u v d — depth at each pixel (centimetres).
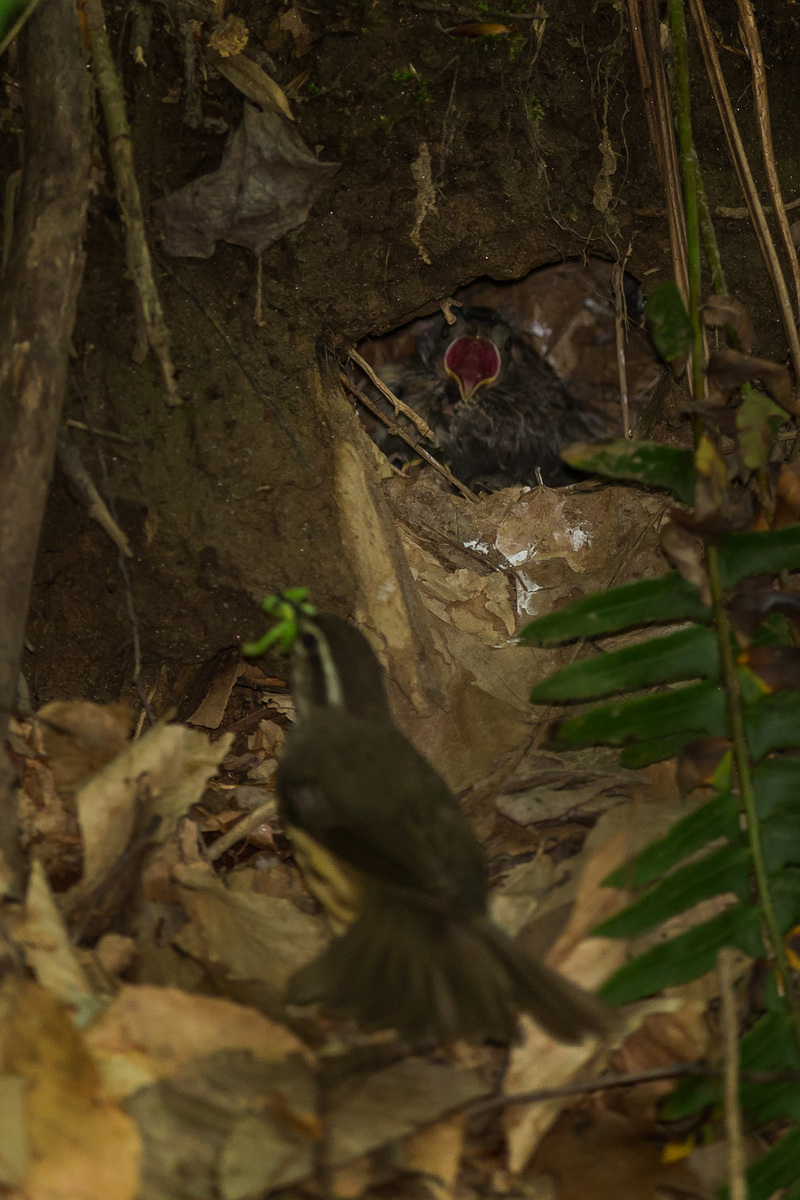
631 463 351
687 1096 273
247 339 433
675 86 458
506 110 463
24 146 385
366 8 433
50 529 411
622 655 335
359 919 265
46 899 281
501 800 387
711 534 343
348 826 276
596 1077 281
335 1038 276
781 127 487
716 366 378
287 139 422
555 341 792
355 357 583
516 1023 259
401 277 473
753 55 457
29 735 367
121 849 321
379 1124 246
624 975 286
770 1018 288
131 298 400
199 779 337
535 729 427
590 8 460
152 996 261
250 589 420
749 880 337
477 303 777
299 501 427
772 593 342
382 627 432
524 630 340
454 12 442
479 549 518
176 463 409
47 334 351
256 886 368
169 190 416
